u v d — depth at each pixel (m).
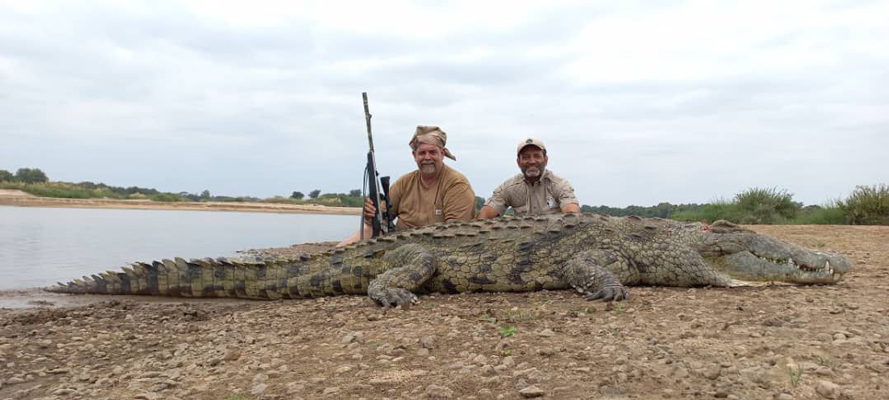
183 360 4.60
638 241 6.94
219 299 8.23
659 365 3.61
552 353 3.94
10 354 5.05
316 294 7.75
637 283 7.04
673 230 7.00
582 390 3.25
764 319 4.68
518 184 10.46
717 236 6.66
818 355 3.62
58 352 5.12
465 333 4.69
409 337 4.63
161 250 14.44
